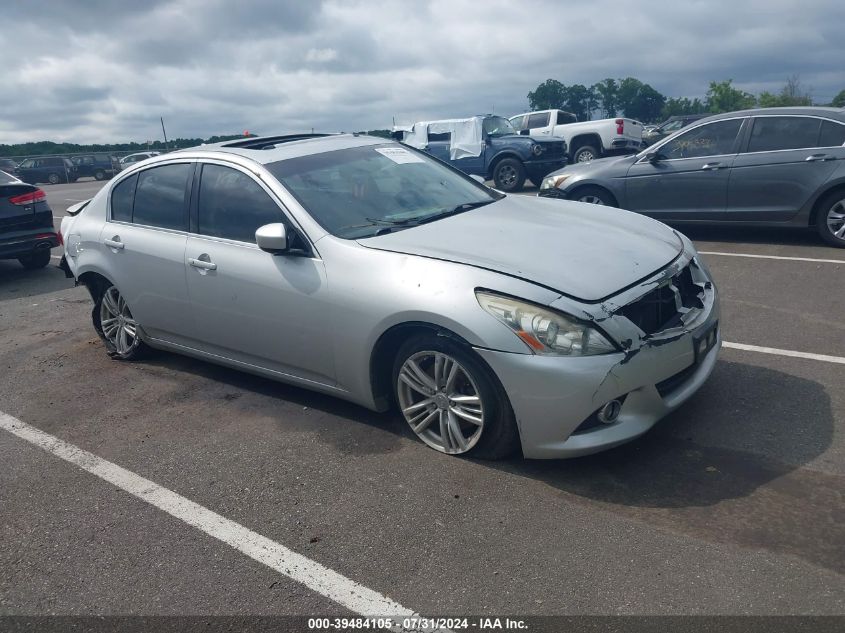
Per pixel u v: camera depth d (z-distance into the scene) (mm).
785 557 2717
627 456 3527
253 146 4816
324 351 3918
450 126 17016
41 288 8773
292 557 3012
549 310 3145
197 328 4648
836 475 3236
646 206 8859
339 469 3662
